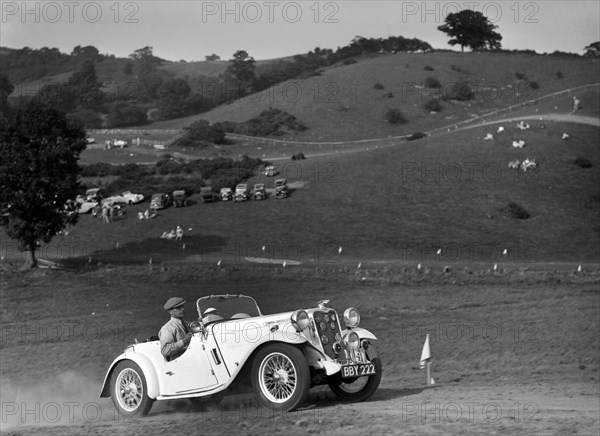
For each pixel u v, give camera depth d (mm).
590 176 104562
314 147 144125
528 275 57688
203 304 13414
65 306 48625
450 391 15773
